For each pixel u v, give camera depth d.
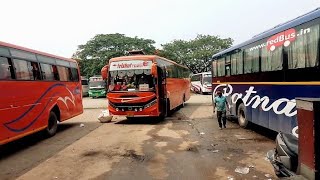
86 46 54.38
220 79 14.50
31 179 6.31
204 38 56.19
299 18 7.56
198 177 6.07
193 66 55.97
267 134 10.77
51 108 11.53
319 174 3.62
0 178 6.45
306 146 3.79
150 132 11.71
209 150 8.42
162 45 56.75
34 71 10.31
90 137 11.06
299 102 3.93
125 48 53.06
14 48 9.17
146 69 13.83
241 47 11.63
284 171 5.05
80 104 15.31
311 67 6.94
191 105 23.91
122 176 6.26
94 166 7.10
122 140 10.22
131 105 13.73
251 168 6.63
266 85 9.39
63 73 13.10
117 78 14.02
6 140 8.42
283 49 8.25
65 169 6.95
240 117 12.12
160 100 14.51
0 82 8.23
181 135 10.88
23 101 9.41
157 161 7.39
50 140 10.74
